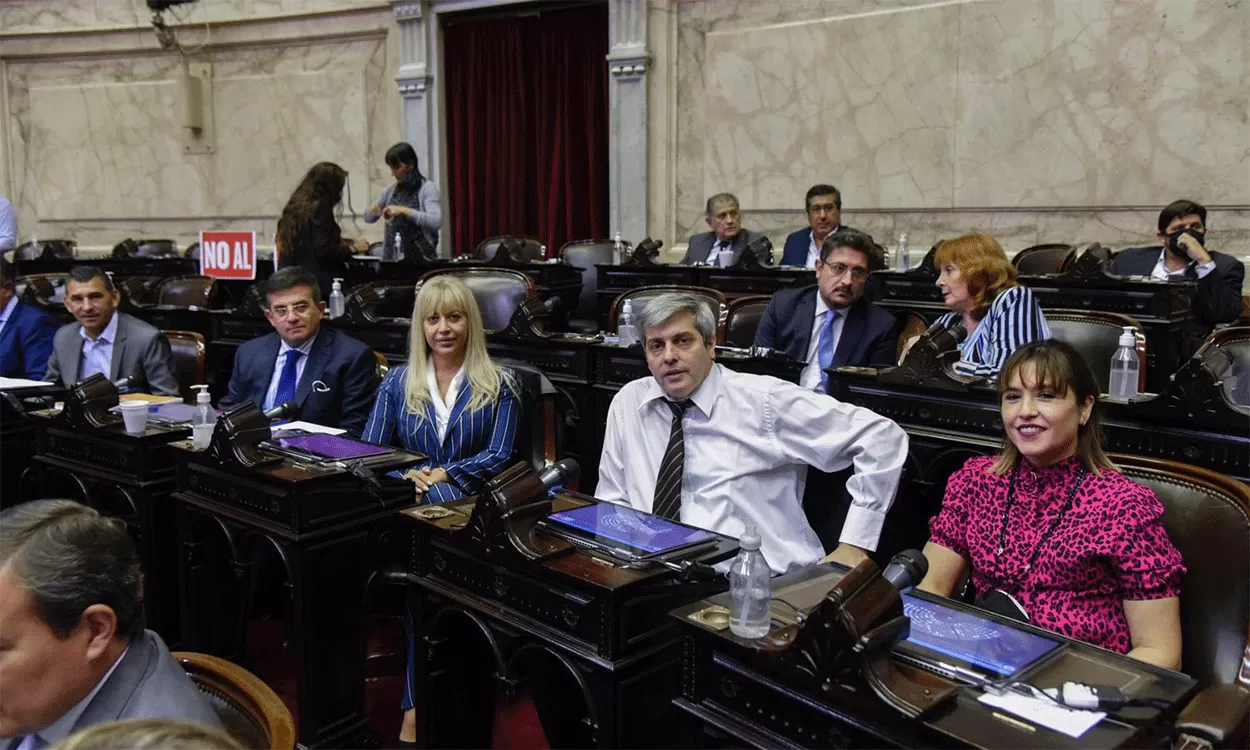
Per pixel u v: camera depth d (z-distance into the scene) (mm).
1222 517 1805
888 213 6949
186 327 5348
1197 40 5766
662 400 2494
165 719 800
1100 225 6203
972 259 3258
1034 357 1887
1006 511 1949
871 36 6840
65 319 5996
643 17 7582
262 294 5027
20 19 10055
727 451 2414
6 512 1279
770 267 5625
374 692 2986
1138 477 1930
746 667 1515
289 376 3490
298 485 2436
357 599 2590
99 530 1281
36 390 3910
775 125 7309
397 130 8797
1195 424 2426
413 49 8523
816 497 2523
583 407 4367
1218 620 1760
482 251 7047
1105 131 6109
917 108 6727
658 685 1830
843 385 3154
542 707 2230
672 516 2391
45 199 10312
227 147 9617
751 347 4094
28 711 1226
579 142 8258
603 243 6836
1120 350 2912
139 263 8000
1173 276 4684
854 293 3693
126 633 1294
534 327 4492
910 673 1436
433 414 2963
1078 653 1509
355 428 3428
